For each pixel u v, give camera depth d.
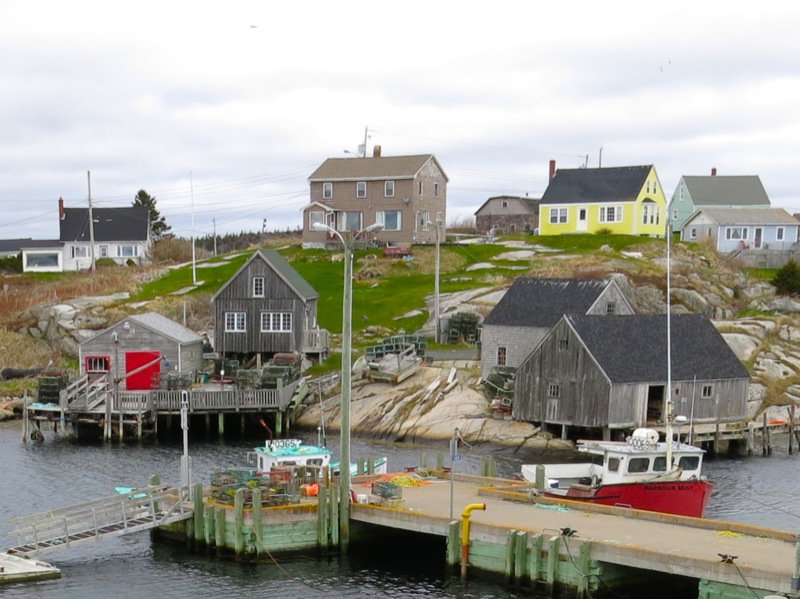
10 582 31.27
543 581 29.42
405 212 98.69
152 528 36.00
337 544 33.94
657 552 27.30
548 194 104.12
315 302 75.62
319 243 101.06
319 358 71.19
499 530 30.53
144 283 92.81
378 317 79.25
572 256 90.06
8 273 108.19
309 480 36.97
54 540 32.94
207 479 45.94
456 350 71.31
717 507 42.53
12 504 41.50
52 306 81.00
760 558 27.28
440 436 57.06
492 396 60.44
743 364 61.94
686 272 84.44
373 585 31.23
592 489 35.81
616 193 100.31
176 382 59.75
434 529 32.03
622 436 55.06
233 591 30.72
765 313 80.88
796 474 50.12
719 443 58.88
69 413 58.09
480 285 84.06
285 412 61.03
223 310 71.50
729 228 99.62
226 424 62.78
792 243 99.12
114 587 31.02
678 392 55.88
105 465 49.69
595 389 54.19
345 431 34.09
